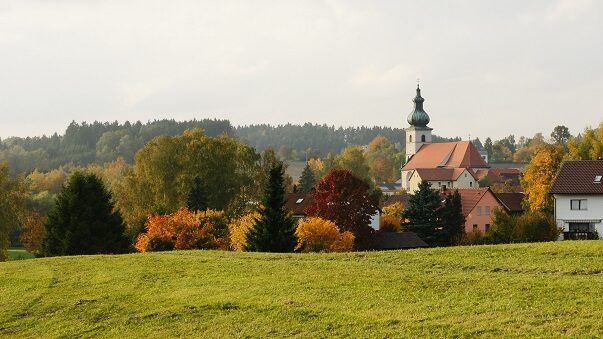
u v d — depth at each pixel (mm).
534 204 99375
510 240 73375
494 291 28094
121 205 102938
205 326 27234
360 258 39531
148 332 27312
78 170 71875
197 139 106000
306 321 26391
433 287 29781
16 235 127562
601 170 76625
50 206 137250
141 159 103438
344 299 28969
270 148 120938
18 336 28703
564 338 21406
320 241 66062
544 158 100125
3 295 35469
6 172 89812
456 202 95688
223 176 103750
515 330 22703
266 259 41312
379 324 25016
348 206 80250
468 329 23297
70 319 30219
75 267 41812
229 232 72500
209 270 37531
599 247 37188
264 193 59688
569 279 29344
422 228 93438
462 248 40375
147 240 67500
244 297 30578
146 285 35000
